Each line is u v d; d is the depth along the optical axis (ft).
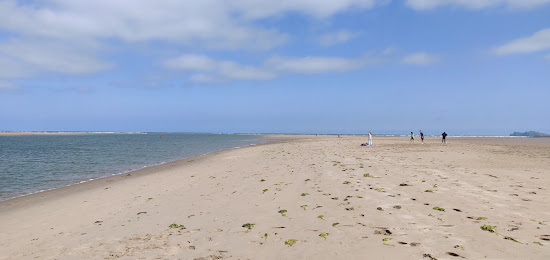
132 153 146.00
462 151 98.94
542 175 45.50
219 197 37.40
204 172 63.98
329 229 22.88
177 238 22.95
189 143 268.21
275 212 28.94
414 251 17.74
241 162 80.89
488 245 18.26
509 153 91.20
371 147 131.44
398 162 66.08
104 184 56.54
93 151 161.79
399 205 28.68
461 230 21.20
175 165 85.51
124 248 21.42
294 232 22.75
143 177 63.05
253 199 35.01
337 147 136.77
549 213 24.93
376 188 37.11
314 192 36.65
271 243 20.74
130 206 35.94
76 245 22.85
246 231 23.71
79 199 42.78
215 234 23.44
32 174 74.59
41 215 34.37
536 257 16.33
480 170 51.72
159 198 39.37
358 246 19.06
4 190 54.19
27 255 21.40
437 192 33.83
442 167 56.49
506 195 31.83
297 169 58.90
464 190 34.71
